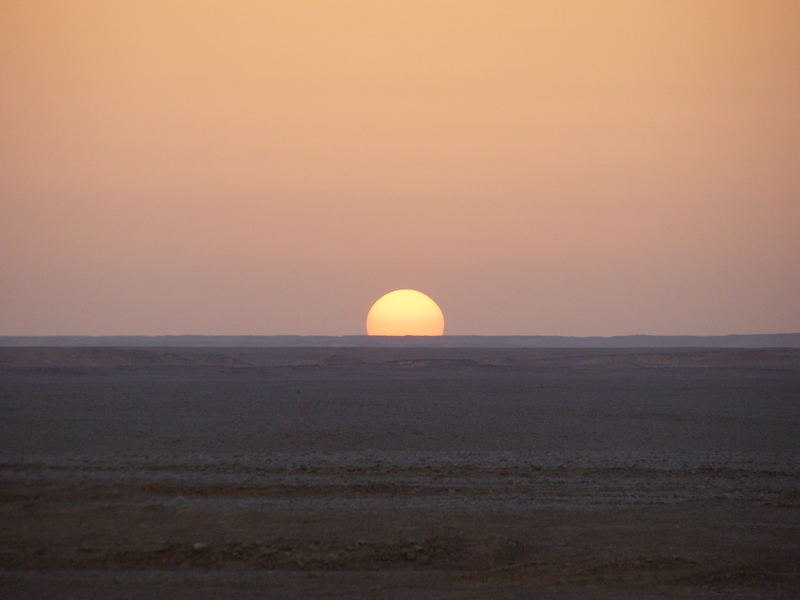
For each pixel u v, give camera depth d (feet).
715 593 156.15
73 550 167.32
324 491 221.87
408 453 289.53
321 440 311.47
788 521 210.18
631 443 328.08
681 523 204.03
